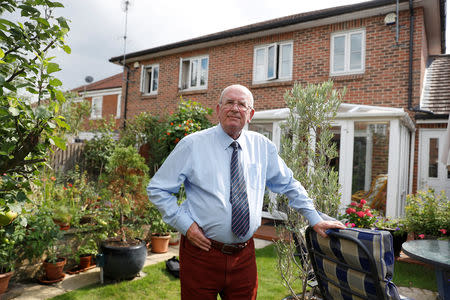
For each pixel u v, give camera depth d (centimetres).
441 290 306
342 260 178
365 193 656
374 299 163
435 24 853
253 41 984
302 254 302
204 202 197
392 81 767
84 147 814
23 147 181
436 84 853
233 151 209
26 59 186
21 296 344
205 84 1102
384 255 157
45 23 183
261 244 577
